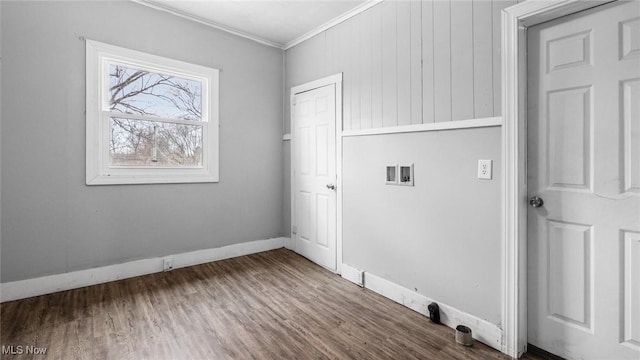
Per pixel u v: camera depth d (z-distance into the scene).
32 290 2.27
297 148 3.43
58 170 2.35
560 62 1.59
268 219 3.61
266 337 1.82
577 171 1.55
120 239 2.64
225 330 1.88
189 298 2.31
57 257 2.37
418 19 2.12
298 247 3.46
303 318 2.04
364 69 2.56
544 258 1.67
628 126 1.40
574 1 1.43
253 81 3.42
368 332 1.89
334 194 2.89
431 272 2.08
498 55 1.71
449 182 1.96
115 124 2.63
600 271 1.49
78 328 1.87
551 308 1.65
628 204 1.41
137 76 2.75
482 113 1.78
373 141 2.47
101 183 2.52
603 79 1.46
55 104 2.33
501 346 1.71
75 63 2.39
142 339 1.77
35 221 2.28
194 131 3.07
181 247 2.97
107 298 2.28
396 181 2.29
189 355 1.64
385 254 2.39
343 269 2.77
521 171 1.67
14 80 2.18
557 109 1.61
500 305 1.73
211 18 2.95
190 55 2.96
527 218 1.72
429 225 2.08
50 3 2.29
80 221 2.46
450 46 1.93
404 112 2.23
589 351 1.53
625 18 1.39
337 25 2.85
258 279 2.71
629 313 1.42
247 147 3.40
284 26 3.08
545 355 1.67
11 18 2.16
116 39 2.56
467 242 1.88
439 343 1.78
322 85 3.03
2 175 2.16
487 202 1.78
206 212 3.12
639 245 1.39
